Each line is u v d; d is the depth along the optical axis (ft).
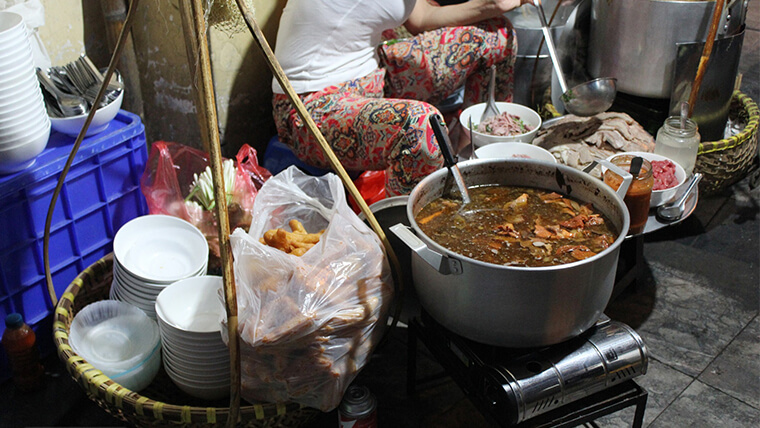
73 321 5.26
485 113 7.93
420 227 4.77
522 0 7.93
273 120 8.82
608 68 8.09
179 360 4.96
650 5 7.29
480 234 4.70
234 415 4.51
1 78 4.98
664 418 5.47
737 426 5.40
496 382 4.41
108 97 6.12
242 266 4.60
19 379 5.75
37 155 5.58
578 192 5.01
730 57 7.27
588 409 4.63
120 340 5.34
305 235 5.25
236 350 4.37
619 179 5.32
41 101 5.45
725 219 7.97
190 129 8.02
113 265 5.90
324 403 4.75
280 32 7.41
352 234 4.94
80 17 7.28
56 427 5.51
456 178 5.01
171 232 5.97
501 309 4.23
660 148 6.58
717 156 7.34
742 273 7.10
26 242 5.75
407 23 8.64
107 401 4.70
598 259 4.13
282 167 8.04
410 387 5.68
